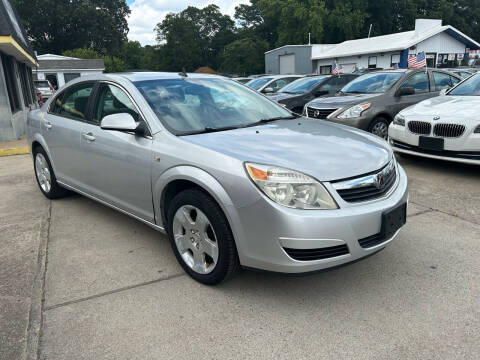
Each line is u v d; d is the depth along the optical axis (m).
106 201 3.86
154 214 3.25
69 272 3.19
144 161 3.17
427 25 28.08
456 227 3.84
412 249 3.42
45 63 41.91
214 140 2.93
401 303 2.67
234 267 2.73
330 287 2.90
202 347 2.31
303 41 49.84
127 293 2.88
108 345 2.35
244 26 72.62
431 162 6.32
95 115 3.87
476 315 2.52
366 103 6.86
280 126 3.41
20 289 2.96
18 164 7.39
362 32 53.88
